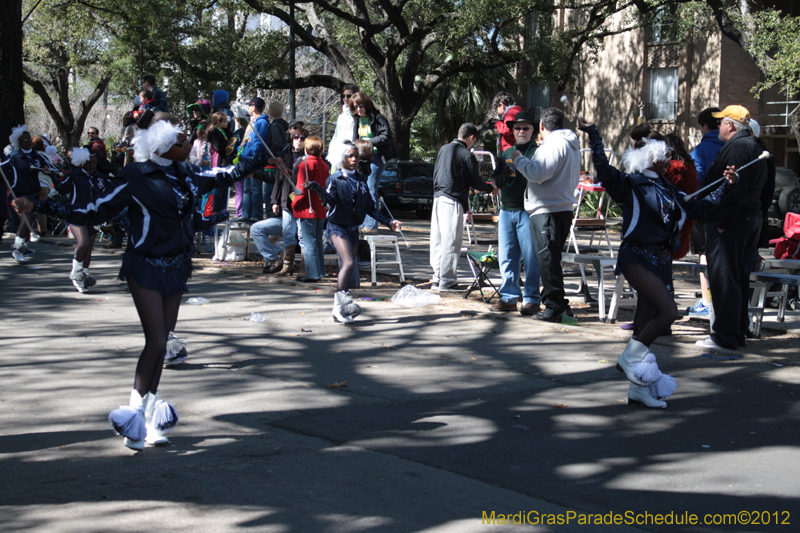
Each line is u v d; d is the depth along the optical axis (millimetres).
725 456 4273
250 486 3746
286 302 8906
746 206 6668
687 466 4117
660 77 30922
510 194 8133
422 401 5293
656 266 5223
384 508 3518
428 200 25422
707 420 4922
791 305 9266
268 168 10859
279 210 10984
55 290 9484
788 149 29750
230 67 26625
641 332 5242
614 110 32219
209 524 3328
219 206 11836
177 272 4395
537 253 7773
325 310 8461
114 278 10414
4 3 16312
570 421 4871
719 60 29047
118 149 12547
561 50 26047
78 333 7152
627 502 3656
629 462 4168
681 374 6074
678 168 6676
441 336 7293
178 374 5891
